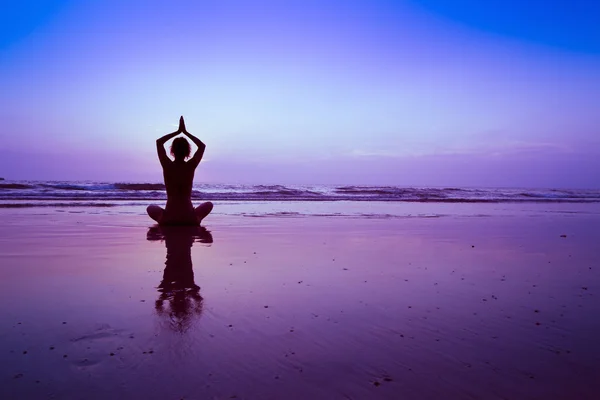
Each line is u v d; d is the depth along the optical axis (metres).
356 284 3.31
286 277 3.49
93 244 4.98
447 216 10.34
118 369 1.78
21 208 10.28
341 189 26.61
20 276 3.37
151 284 3.17
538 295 3.11
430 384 1.71
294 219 8.70
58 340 2.08
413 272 3.82
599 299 3.03
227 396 1.59
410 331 2.30
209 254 4.47
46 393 1.58
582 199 23.66
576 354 2.04
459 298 2.98
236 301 2.78
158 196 16.73
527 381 1.75
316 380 1.72
